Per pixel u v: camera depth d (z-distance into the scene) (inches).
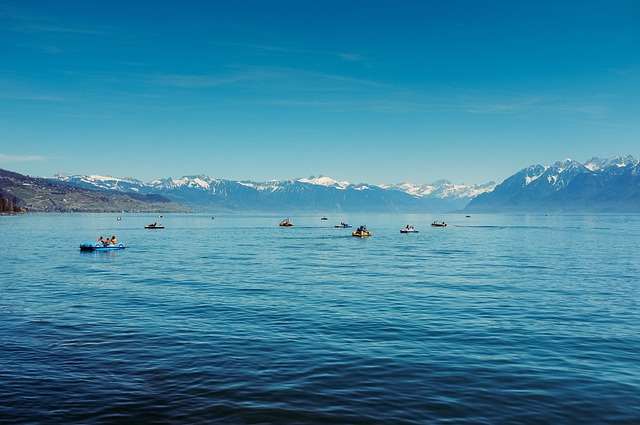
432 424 641.6
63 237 5036.9
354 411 679.1
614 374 832.9
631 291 1728.6
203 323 1186.6
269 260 2859.3
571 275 2182.6
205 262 2726.4
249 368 850.1
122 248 3759.8
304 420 650.8
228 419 652.7
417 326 1167.6
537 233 6648.6
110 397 723.4
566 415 671.8
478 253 3403.1
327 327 1151.6
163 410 679.1
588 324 1198.9
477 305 1444.4
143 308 1376.7
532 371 844.6
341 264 2642.7
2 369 840.9
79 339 1032.8
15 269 2330.2
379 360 898.1
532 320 1241.4
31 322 1191.6
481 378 808.3
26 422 644.1
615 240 4977.9
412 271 2325.3
